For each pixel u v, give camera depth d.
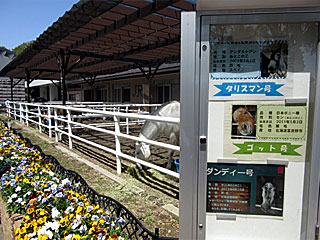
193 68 1.37
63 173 2.71
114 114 3.53
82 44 5.70
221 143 1.42
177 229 2.16
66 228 1.67
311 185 1.36
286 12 1.29
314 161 1.35
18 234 1.69
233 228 1.46
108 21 4.41
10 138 3.87
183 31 1.36
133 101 13.76
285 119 1.37
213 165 1.44
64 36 5.09
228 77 1.38
